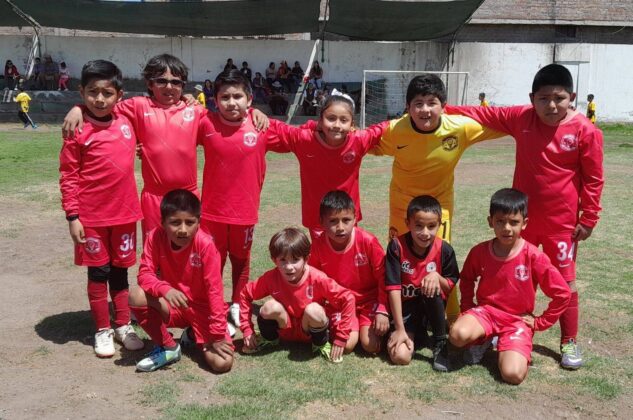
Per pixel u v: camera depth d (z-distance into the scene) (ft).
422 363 11.97
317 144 13.10
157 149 12.95
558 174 12.01
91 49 75.46
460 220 24.00
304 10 64.49
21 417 9.85
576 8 79.92
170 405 10.20
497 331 11.91
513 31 80.28
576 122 11.85
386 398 10.53
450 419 9.87
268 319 12.19
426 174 13.23
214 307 11.41
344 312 12.11
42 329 13.67
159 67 12.78
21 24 72.33
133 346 12.55
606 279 16.87
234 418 9.77
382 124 13.65
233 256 14.28
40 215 24.98
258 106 74.18
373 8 62.85
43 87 74.69
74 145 12.00
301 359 12.14
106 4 63.67
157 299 11.53
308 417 9.85
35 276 17.47
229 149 13.17
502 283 11.89
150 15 66.64
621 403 10.39
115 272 12.95
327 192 13.44
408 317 12.58
